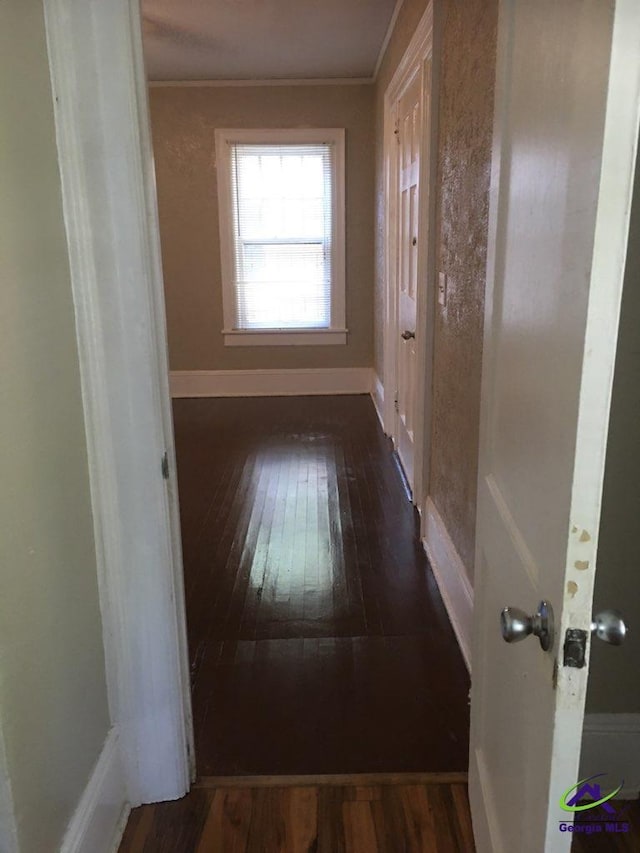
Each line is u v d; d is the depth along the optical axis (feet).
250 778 6.04
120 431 5.08
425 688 7.26
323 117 18.78
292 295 20.11
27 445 4.09
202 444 16.10
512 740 3.95
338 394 20.71
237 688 7.29
